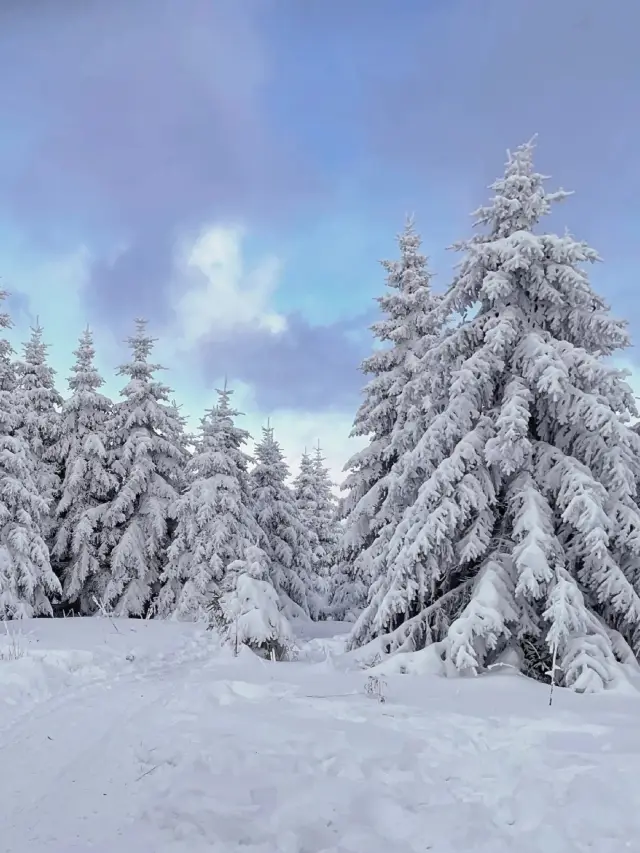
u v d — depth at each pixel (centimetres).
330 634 2375
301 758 572
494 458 1061
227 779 525
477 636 1020
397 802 479
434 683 909
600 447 1070
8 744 668
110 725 722
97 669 1116
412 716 703
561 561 1012
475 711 727
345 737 623
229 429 2650
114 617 2433
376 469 1892
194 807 471
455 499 1101
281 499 2998
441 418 1159
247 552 1412
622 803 455
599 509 984
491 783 516
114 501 2667
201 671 1006
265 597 1313
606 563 1003
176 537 2631
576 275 1121
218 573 2392
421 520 1126
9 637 1345
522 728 649
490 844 415
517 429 1043
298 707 755
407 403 1736
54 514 2705
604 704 778
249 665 1062
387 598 1135
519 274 1194
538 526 1018
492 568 1062
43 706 841
